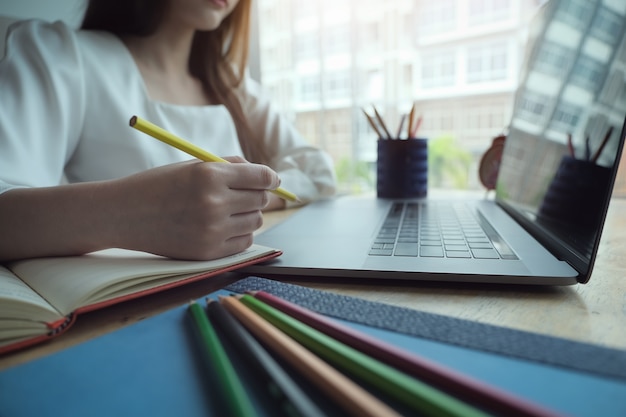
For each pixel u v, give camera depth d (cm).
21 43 60
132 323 26
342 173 120
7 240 34
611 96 33
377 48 114
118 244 33
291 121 128
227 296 26
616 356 18
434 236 44
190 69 94
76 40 67
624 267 37
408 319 23
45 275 30
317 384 15
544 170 49
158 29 80
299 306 25
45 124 57
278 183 38
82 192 34
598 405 15
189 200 32
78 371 18
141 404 16
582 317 25
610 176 29
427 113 113
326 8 119
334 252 38
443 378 15
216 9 77
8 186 39
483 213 61
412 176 84
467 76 108
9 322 22
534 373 17
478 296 29
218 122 82
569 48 49
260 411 15
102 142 67
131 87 72
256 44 135
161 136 31
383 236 45
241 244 35
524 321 25
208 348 19
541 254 36
